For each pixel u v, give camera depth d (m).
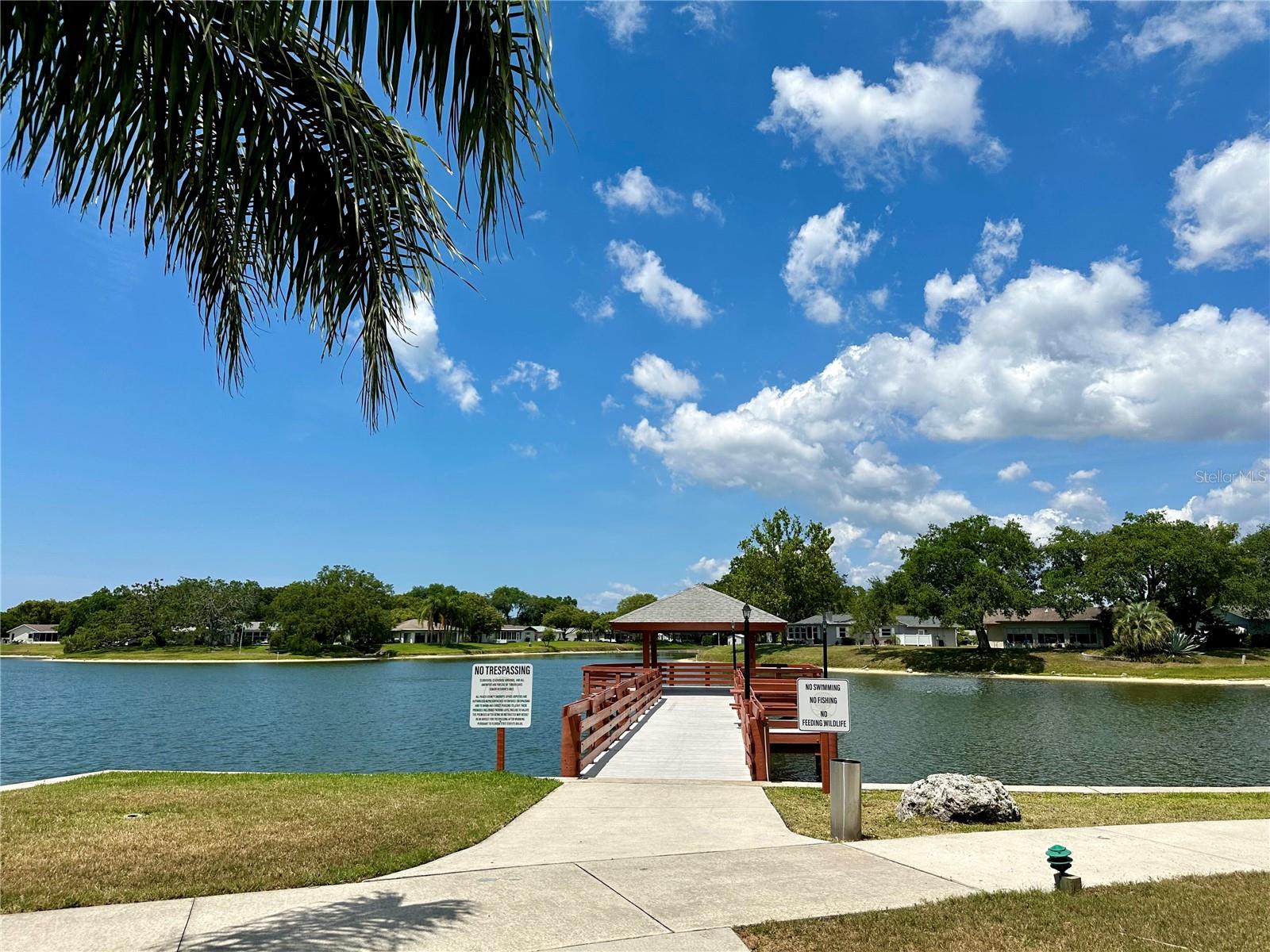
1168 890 5.69
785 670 24.72
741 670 21.16
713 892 5.55
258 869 6.11
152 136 3.30
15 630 152.12
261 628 133.88
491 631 145.00
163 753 22.50
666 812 8.73
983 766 18.03
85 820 7.93
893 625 93.88
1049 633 80.88
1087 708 33.09
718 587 90.44
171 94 3.15
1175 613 69.38
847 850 6.91
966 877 6.06
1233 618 74.19
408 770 18.08
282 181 4.16
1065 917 5.04
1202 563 64.19
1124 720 28.20
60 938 4.55
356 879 5.86
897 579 70.44
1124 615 62.22
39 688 57.31
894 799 10.09
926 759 19.09
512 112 3.23
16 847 6.79
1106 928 4.86
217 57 3.53
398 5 3.08
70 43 3.17
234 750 22.98
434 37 3.14
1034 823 8.55
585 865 6.30
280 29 2.99
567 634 168.38
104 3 3.11
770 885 5.75
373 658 116.25
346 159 4.22
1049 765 18.23
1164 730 25.23
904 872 6.19
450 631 141.62
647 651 27.80
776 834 7.61
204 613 125.19
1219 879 6.03
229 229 4.36
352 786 10.29
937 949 4.51
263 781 10.95
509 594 188.62
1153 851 7.08
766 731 11.60
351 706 39.00
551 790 10.27
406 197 4.37
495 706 11.84
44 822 7.86
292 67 3.81
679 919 4.93
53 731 28.72
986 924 4.90
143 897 5.38
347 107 3.97
